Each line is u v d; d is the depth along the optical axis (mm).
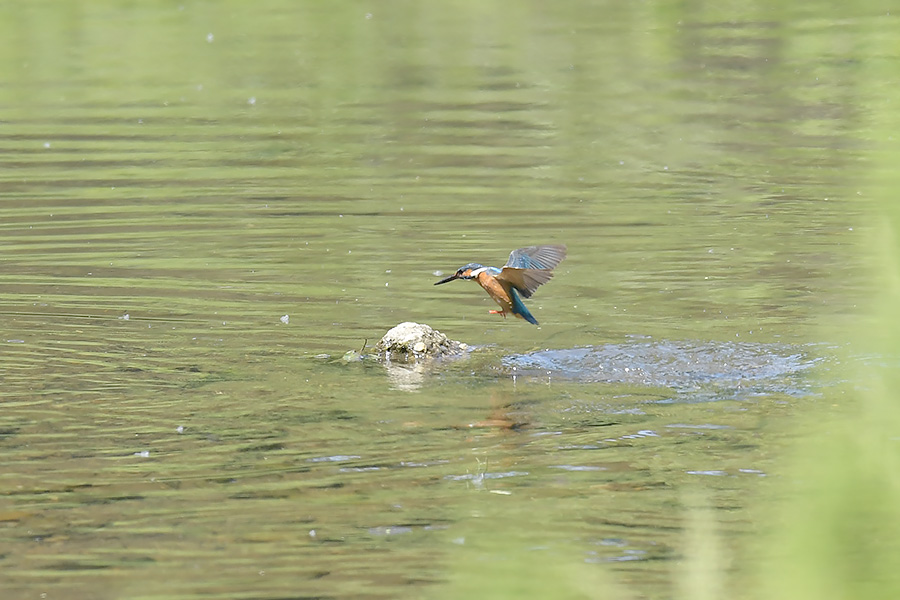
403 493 8758
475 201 19125
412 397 10938
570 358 12016
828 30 32219
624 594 6918
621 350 12203
